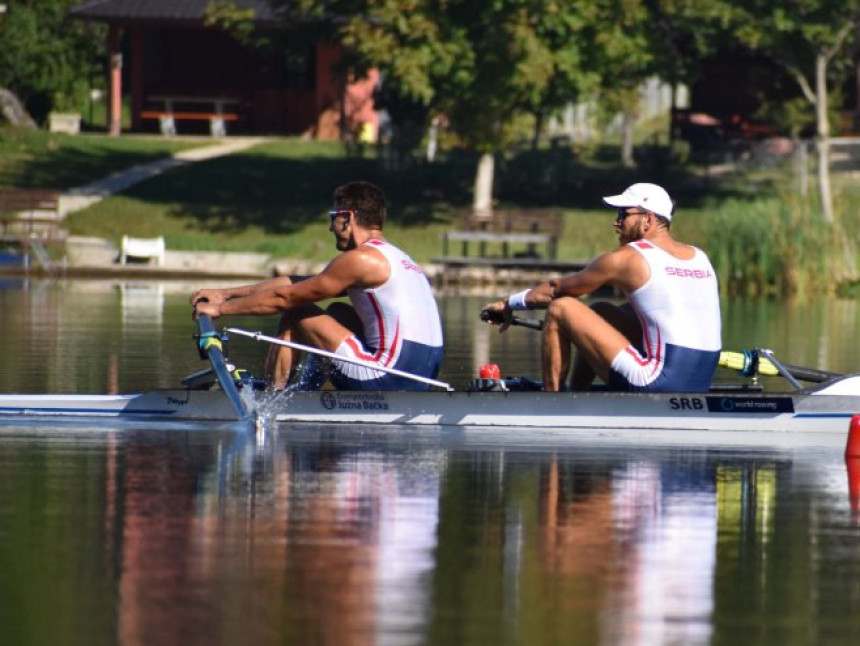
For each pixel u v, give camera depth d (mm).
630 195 38406
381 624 21266
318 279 38594
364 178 146125
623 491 30984
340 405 39750
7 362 54312
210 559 24688
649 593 23016
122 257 117062
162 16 165375
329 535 26438
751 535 27000
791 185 142125
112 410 40781
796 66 128375
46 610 21734
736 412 38562
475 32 124812
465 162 152000
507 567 24406
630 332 39594
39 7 176625
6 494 29984
